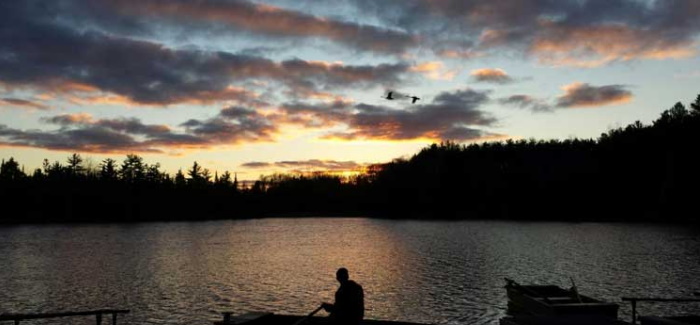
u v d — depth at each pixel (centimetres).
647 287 2948
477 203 16450
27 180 14712
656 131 13238
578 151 15988
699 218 10450
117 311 1212
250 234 8662
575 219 12788
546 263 4128
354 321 1004
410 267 3925
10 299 2727
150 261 4519
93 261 4534
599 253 4872
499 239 6900
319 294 2817
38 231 9656
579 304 1427
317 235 8312
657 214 11644
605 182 13712
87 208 14875
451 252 5138
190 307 2486
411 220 14338
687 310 2300
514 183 15775
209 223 13412
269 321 1329
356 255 4941
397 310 2355
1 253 5325
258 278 3422
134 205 15562
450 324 2083
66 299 2719
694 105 12131
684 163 11338
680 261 4144
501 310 2338
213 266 4116
